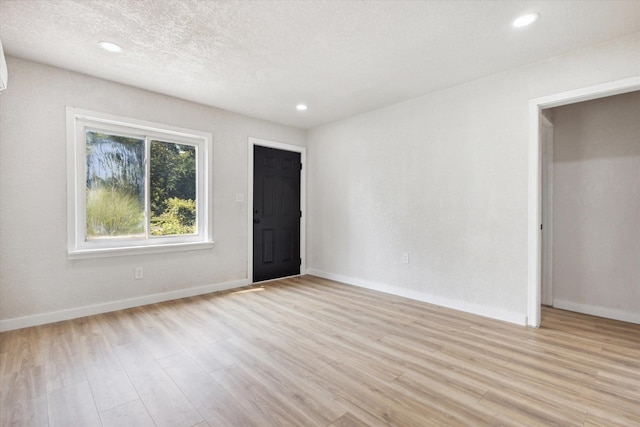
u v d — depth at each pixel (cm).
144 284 343
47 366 208
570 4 197
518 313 288
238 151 422
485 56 265
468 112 320
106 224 327
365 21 216
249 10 204
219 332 267
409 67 286
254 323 288
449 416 159
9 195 268
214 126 398
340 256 455
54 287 289
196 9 204
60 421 156
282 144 472
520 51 257
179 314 311
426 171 355
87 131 315
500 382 190
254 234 445
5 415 159
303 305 342
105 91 315
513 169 290
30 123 277
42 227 283
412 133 368
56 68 288
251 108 402
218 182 403
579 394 178
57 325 280
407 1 195
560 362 215
